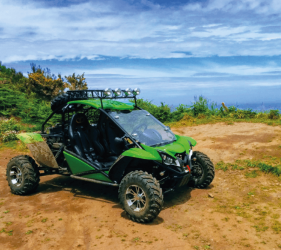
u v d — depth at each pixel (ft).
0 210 15.58
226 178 19.81
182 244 11.59
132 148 15.02
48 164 18.47
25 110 43.65
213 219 13.82
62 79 62.90
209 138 30.71
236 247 11.19
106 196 17.63
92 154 18.13
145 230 12.95
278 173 19.24
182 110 47.03
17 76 66.54
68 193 18.37
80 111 19.94
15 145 31.73
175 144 16.12
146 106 47.73
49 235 12.69
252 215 13.99
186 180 15.58
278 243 11.34
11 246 11.80
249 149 25.39
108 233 12.77
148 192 13.16
